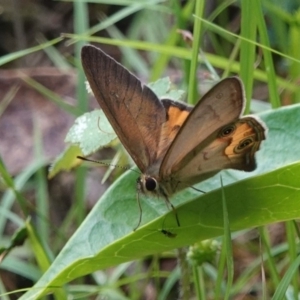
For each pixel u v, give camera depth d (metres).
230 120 0.61
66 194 0.79
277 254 0.68
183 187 0.62
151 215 0.62
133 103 0.62
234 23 0.85
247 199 0.60
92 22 1.04
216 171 0.62
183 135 0.61
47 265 0.64
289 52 0.72
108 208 0.62
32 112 0.90
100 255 0.60
